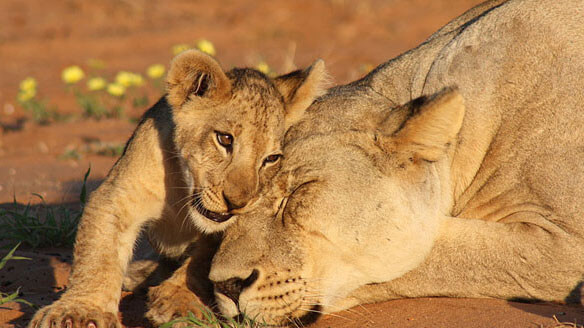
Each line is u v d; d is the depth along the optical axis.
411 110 8.45
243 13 42.25
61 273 10.86
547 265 8.60
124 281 10.59
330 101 9.09
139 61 35.38
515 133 9.13
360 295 8.91
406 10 40.31
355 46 35.50
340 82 27.80
